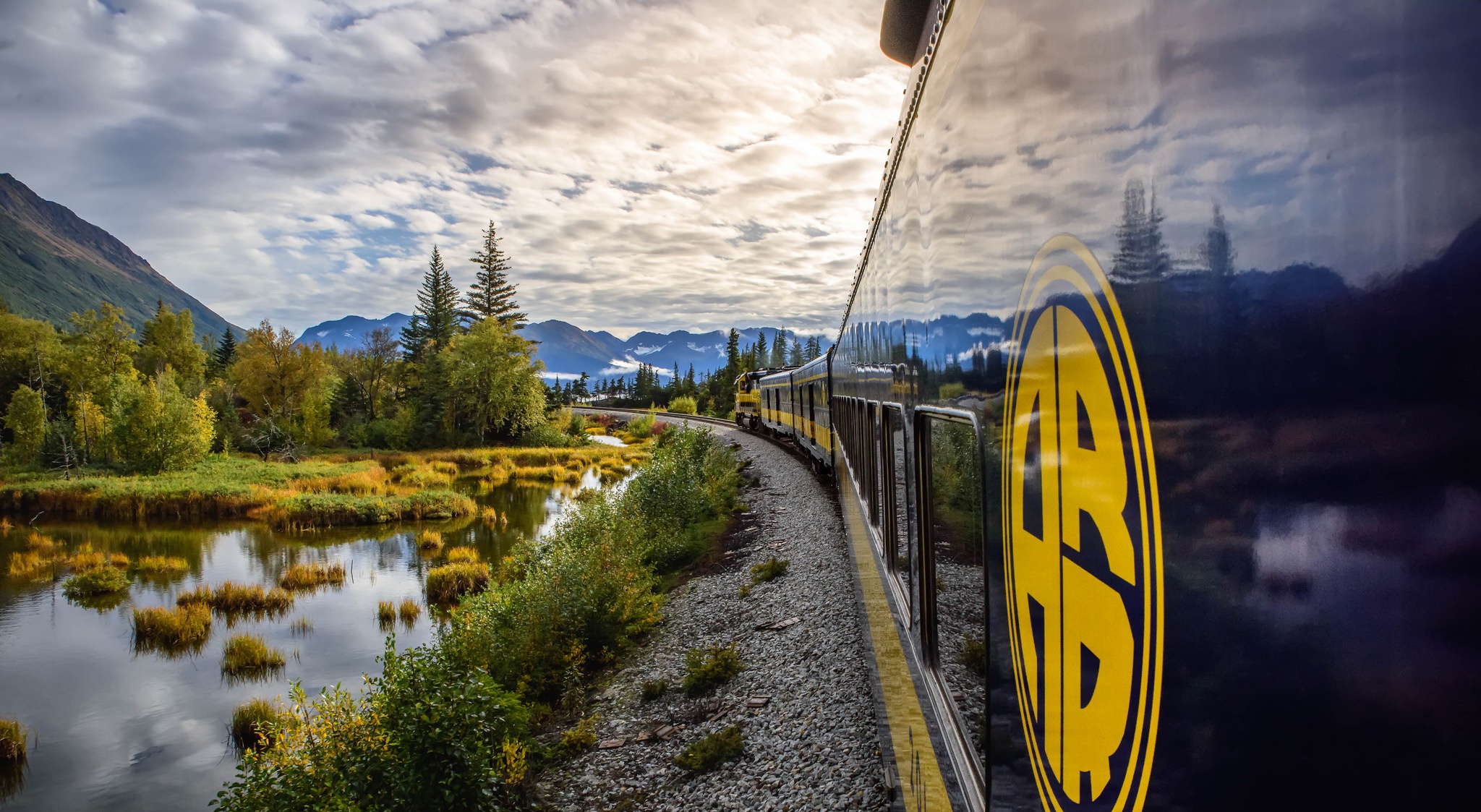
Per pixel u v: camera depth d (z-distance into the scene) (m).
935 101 2.64
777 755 7.89
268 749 8.34
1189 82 0.87
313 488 39.25
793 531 17.45
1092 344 1.17
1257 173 0.75
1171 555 0.93
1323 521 0.67
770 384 37.97
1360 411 0.63
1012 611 1.65
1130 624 1.04
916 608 3.19
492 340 64.31
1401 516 0.59
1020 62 1.55
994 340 1.78
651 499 20.50
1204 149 0.85
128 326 74.69
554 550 15.70
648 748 8.94
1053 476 1.35
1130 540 1.04
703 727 9.05
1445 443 0.55
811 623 11.11
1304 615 0.70
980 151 1.91
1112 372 1.09
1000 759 1.77
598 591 12.68
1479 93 0.51
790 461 28.38
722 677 10.17
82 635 18.61
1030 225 1.49
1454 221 0.53
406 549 26.78
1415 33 0.57
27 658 17.22
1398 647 0.60
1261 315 0.75
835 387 13.20
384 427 63.62
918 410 3.03
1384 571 0.61
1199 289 0.86
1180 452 0.91
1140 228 1.00
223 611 19.86
